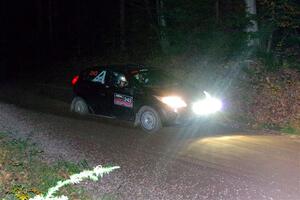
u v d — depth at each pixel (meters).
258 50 18.28
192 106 11.63
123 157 9.24
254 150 9.98
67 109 15.09
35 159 8.75
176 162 8.94
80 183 7.59
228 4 19.95
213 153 9.66
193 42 20.03
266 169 8.52
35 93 20.20
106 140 10.69
